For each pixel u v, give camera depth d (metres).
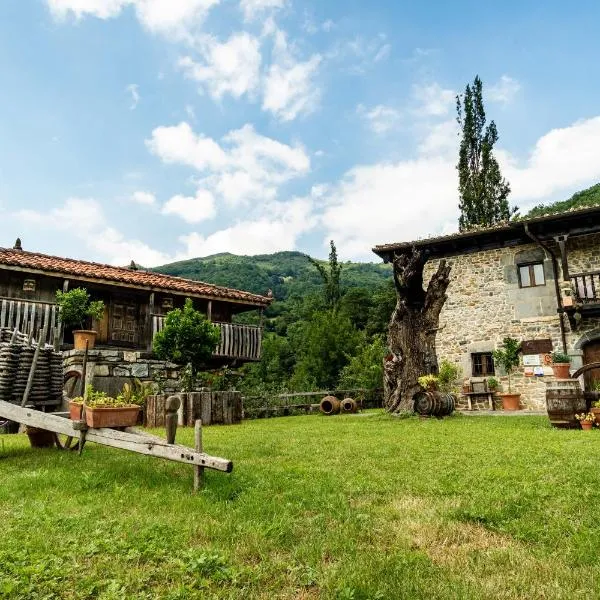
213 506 3.68
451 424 10.23
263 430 9.53
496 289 16.39
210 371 16.38
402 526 3.24
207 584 2.43
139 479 4.52
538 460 5.45
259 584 2.45
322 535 3.07
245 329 17.55
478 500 3.79
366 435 8.31
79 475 4.69
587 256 15.15
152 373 13.96
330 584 2.41
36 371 6.48
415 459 5.71
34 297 14.81
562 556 2.75
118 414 5.28
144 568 2.62
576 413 9.17
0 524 3.29
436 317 12.90
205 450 6.43
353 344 23.23
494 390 15.84
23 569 2.52
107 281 14.86
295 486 4.30
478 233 16.00
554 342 15.28
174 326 12.84
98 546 2.88
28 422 5.54
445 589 2.35
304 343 26.59
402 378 12.83
